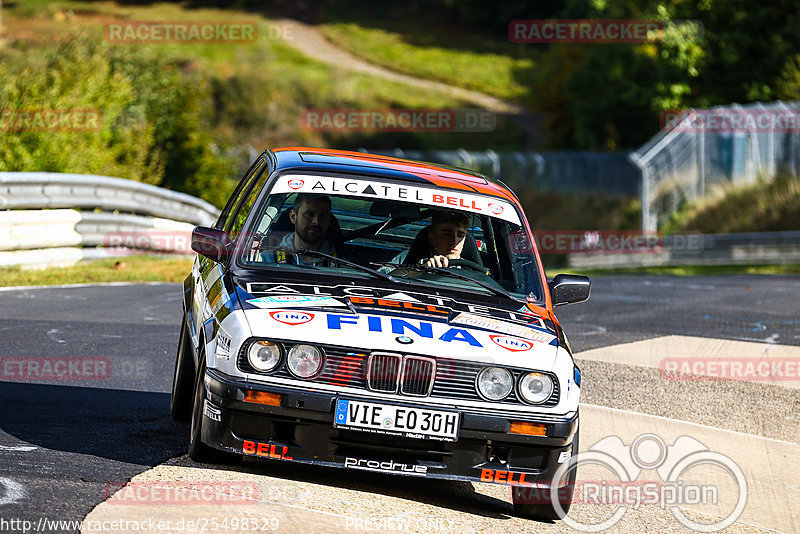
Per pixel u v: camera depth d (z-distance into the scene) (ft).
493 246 73.31
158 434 75.10
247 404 59.47
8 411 78.64
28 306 135.54
